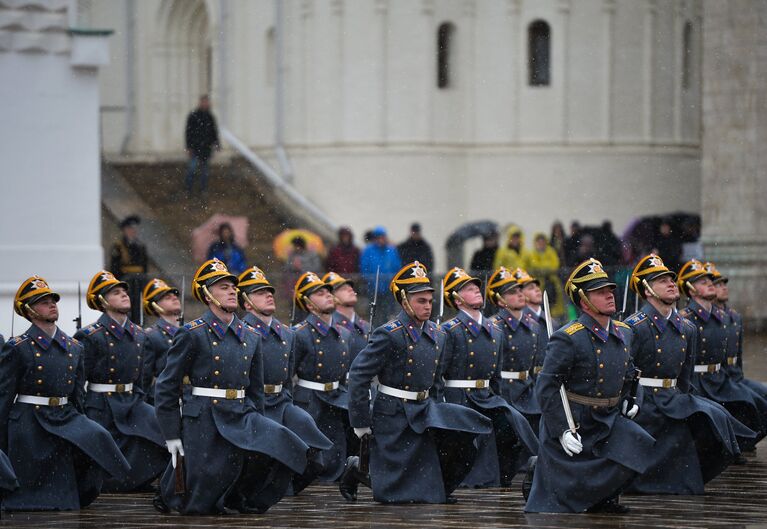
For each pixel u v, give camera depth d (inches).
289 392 1583.4
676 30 5285.4
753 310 4210.1
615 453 1278.3
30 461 1433.3
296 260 4357.8
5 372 1428.4
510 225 5064.0
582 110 5241.1
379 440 1439.5
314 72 5221.5
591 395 1295.5
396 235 5177.2
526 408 1748.3
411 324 1438.2
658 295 1505.9
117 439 1609.3
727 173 4269.2
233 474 1318.9
